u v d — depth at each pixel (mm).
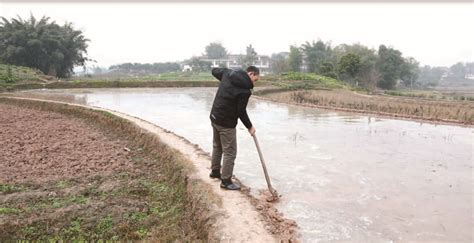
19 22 39125
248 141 9141
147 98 21156
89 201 5266
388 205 5047
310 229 4297
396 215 4730
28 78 29250
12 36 37812
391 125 12078
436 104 18422
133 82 31906
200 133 10086
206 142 8859
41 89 27734
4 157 7520
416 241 4066
